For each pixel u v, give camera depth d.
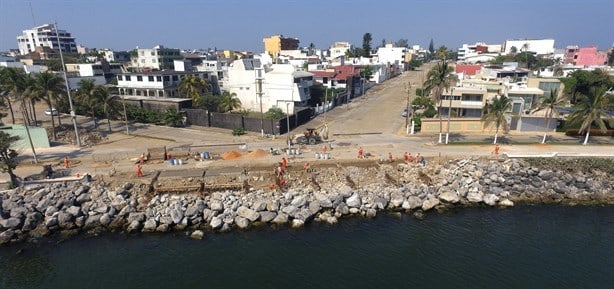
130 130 81.62
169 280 36.12
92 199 48.22
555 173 55.22
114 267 38.28
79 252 41.00
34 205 46.81
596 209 50.34
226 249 41.09
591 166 56.50
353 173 55.16
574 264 38.59
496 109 66.31
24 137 65.75
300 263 38.56
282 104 97.88
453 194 50.81
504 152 61.81
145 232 44.44
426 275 36.62
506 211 49.53
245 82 103.31
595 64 199.25
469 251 40.62
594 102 63.72
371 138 72.88
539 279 36.25
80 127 83.62
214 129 82.44
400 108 106.56
